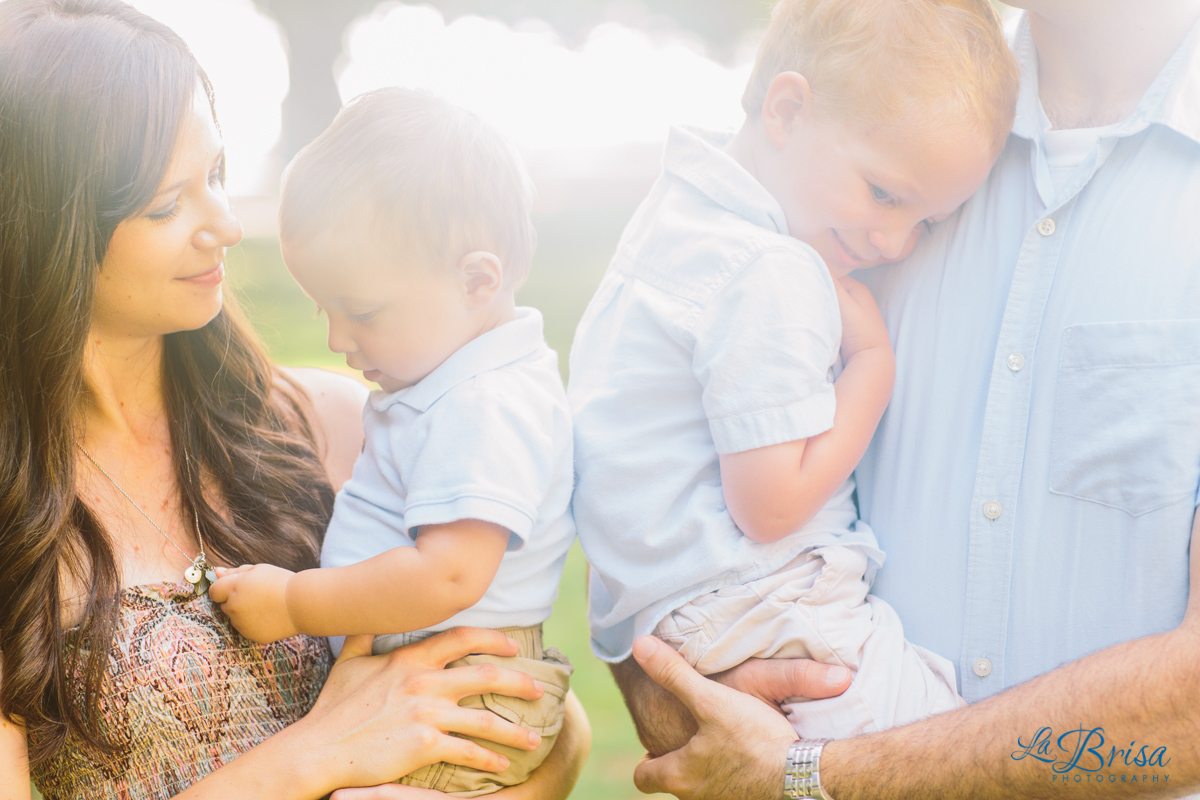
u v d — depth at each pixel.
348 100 1.58
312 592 1.50
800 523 1.52
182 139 1.45
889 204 1.55
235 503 1.75
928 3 1.52
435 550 1.44
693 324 1.54
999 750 1.32
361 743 1.48
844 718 1.51
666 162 1.74
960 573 1.56
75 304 1.44
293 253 1.51
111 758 1.48
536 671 1.62
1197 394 1.36
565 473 1.60
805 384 1.48
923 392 1.62
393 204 1.45
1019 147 1.59
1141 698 1.25
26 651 1.42
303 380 2.04
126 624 1.52
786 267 1.51
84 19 1.43
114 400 1.66
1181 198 1.42
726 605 1.56
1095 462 1.43
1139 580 1.40
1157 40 1.49
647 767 1.65
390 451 1.56
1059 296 1.49
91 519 1.54
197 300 1.56
